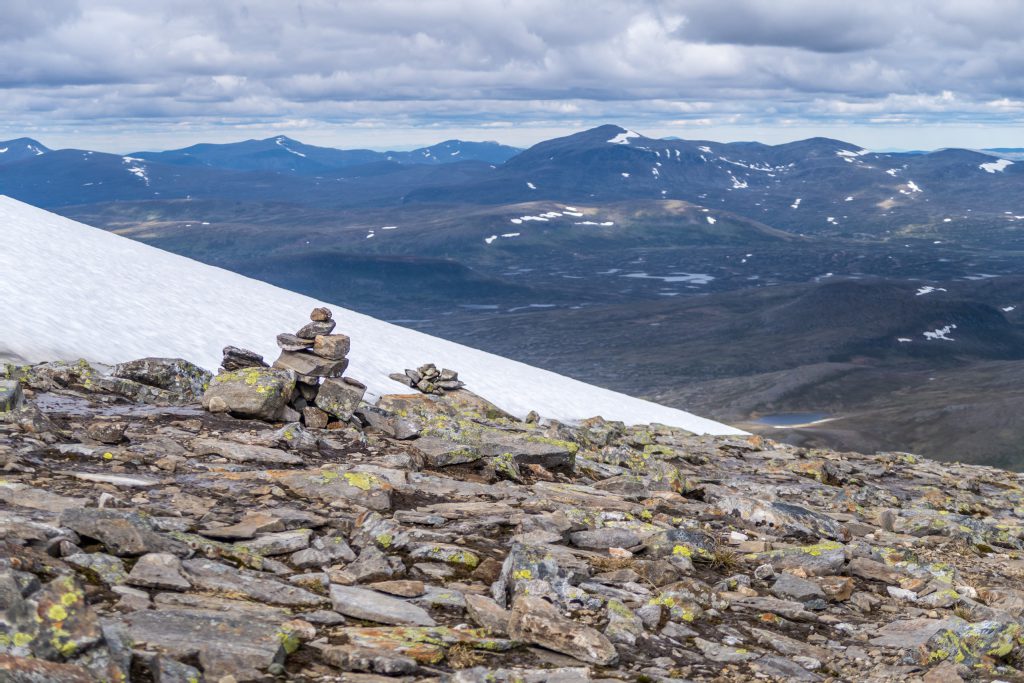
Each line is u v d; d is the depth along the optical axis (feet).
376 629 26.71
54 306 107.76
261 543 32.81
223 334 131.85
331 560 33.04
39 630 18.94
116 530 29.22
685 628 31.71
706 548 41.93
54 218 191.93
